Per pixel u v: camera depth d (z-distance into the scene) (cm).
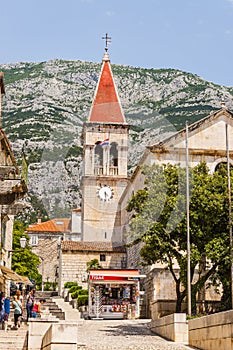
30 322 2323
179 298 3238
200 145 4950
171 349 2128
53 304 4853
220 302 3612
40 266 9825
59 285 5969
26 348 2350
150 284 4553
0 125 4244
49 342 1780
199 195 3111
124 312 4369
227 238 3127
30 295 3491
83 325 3484
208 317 2048
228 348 1772
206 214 3119
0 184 3058
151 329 3075
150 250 3078
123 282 4488
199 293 4269
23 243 4578
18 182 3064
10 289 4669
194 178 3228
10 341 2358
